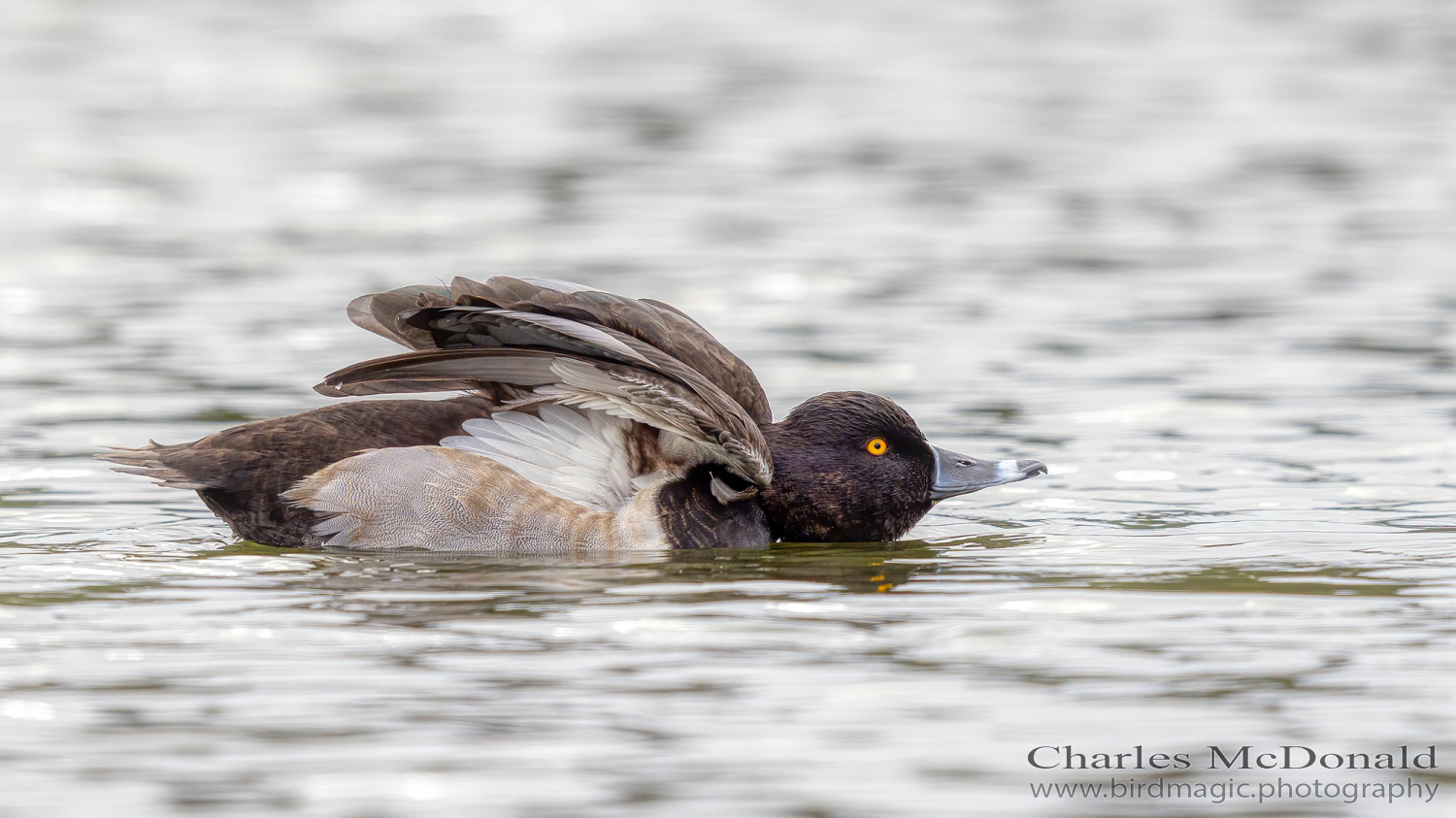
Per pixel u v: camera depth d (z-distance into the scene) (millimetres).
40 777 6664
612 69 37719
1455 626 8469
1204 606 8875
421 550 10141
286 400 14438
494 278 10852
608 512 10367
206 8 46344
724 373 11180
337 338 16828
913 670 7848
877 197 25297
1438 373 15500
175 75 36531
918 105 33531
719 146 29500
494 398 10594
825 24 44375
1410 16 44938
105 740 6992
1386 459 12836
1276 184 25969
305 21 44531
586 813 6398
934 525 11500
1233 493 12016
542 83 35875
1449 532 10750
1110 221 23453
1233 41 41406
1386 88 34781
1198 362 16078
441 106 33406
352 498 10109
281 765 6781
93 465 12445
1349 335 17031
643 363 9961
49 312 17781
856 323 17828
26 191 25359
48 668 7805
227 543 10383
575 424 10477
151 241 22000
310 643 8172
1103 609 8852
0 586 9180
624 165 27891
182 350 16234
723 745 6984
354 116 32250
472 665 7875
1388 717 7262
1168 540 10648
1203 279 19781
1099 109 33062
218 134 30469
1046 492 12211
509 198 25281
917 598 9133
